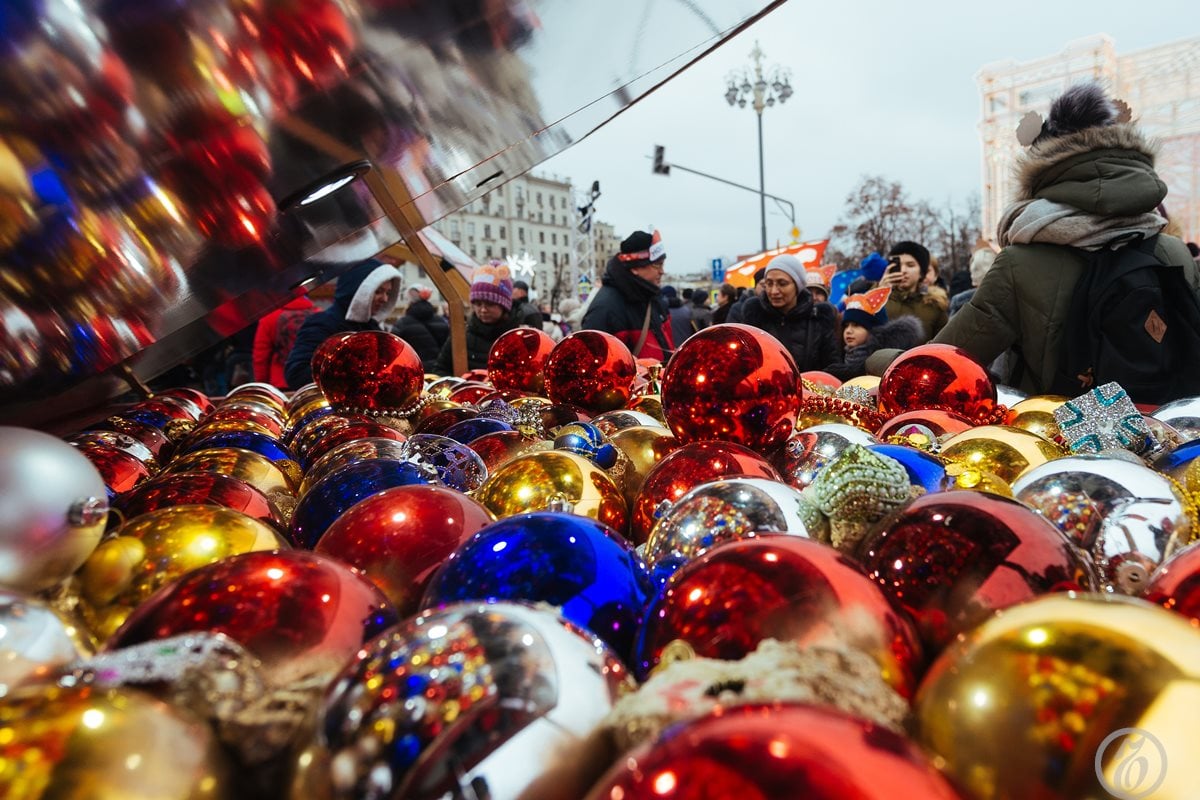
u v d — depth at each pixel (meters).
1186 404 1.35
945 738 0.43
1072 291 1.82
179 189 0.86
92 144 0.71
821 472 0.78
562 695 0.44
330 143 0.95
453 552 0.73
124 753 0.39
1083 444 1.17
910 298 3.69
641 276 3.37
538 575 0.64
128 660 0.47
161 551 0.73
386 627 0.61
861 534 0.74
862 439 1.14
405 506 0.81
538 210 60.44
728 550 0.59
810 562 0.56
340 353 1.62
